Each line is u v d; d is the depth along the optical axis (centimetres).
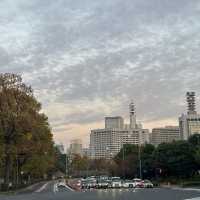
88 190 8150
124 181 9694
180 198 4428
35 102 8200
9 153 7900
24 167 10306
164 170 11581
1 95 7800
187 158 11056
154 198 4519
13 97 7838
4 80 7938
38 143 8369
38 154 9256
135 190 7431
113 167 16350
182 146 11200
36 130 8069
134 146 15888
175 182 10538
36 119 8156
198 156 10044
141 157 13388
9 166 8419
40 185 12731
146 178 13212
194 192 6106
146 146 14412
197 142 11500
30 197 5334
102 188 9344
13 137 7850
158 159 11631
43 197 5306
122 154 15812
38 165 10481
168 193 5841
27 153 8488
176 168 11169
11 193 7006
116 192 6594
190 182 9275
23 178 13962
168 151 11350
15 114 7750
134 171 13600
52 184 13900
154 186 9838
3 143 7756
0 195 6294
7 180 8312
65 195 5816
